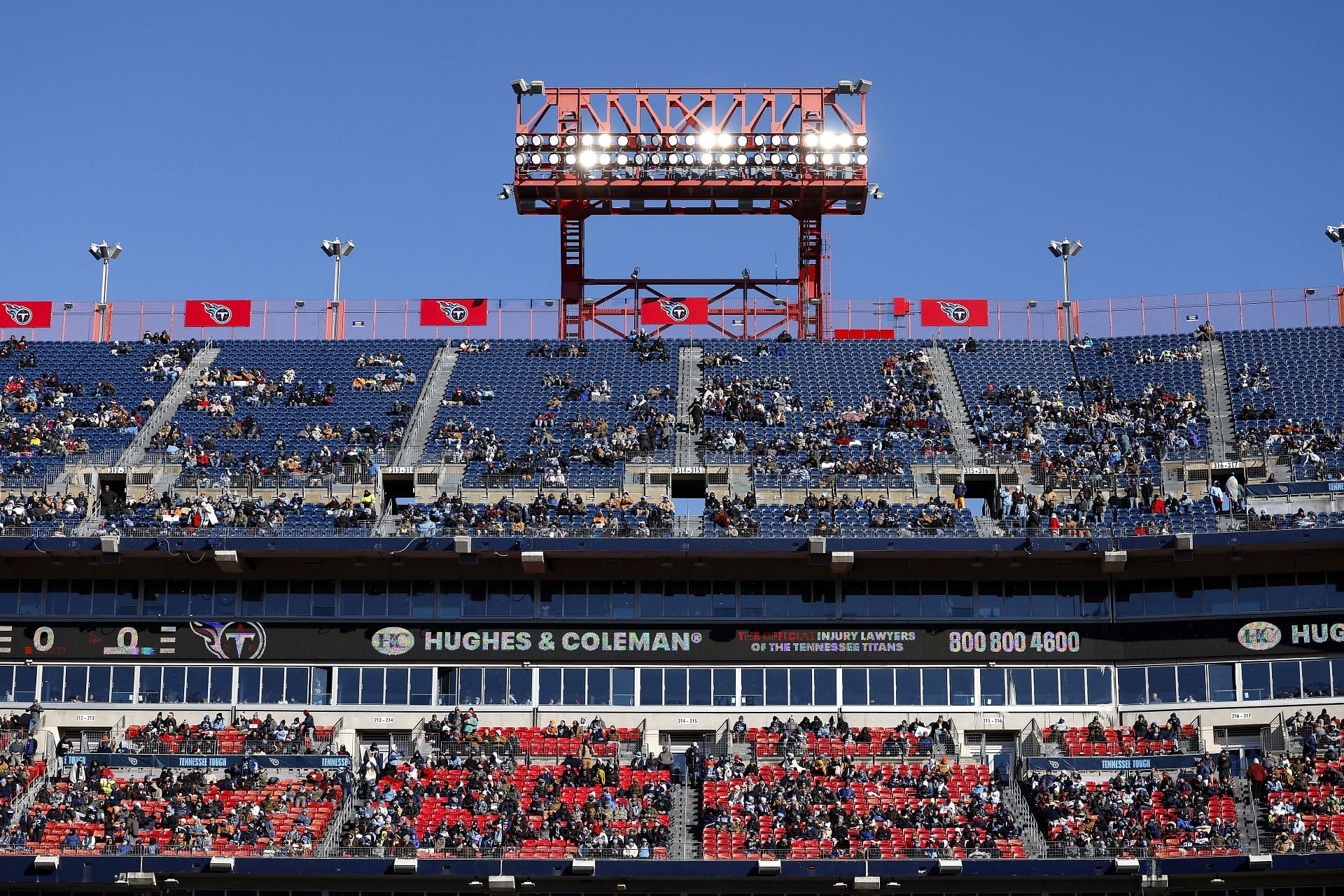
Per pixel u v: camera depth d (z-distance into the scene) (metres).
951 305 80.69
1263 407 72.31
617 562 62.69
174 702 62.72
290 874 53.88
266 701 62.88
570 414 73.88
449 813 55.97
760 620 63.19
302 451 70.69
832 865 53.84
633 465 69.12
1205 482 68.00
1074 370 77.56
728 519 63.38
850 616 63.12
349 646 63.19
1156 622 62.72
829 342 80.00
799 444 70.50
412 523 63.75
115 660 62.97
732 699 62.66
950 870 53.56
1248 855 53.19
